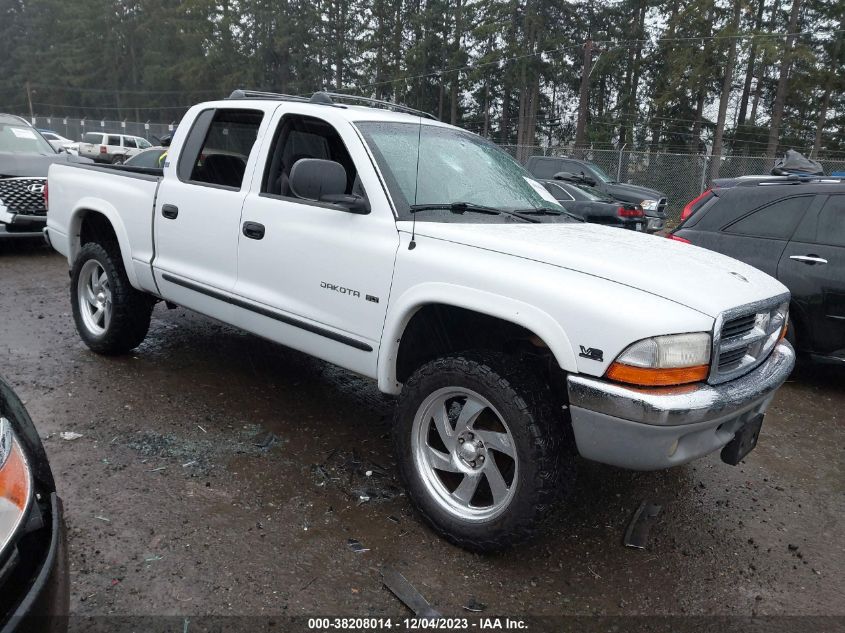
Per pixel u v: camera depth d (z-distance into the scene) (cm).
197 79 5288
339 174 312
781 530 325
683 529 320
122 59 6262
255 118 387
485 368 267
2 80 7206
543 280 259
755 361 286
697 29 3319
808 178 555
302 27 4706
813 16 3500
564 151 2073
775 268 533
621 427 242
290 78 4925
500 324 295
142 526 287
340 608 247
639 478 371
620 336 238
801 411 494
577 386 246
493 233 294
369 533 294
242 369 488
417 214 314
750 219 555
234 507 307
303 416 414
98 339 478
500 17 3725
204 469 340
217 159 405
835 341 512
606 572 281
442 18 4031
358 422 412
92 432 371
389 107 437
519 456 259
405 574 268
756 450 420
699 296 253
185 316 618
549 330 252
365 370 320
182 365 486
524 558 286
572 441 275
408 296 292
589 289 251
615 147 3966
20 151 922
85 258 479
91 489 313
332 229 328
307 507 312
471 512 283
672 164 1934
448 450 292
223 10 5272
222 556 271
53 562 175
